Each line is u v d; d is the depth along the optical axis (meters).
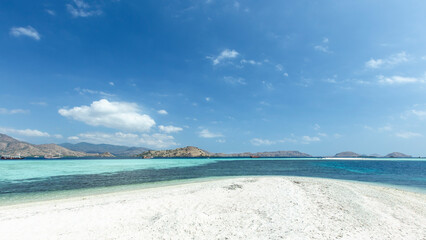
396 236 10.48
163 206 14.75
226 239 9.82
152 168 61.41
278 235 10.21
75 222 11.77
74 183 29.84
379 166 77.50
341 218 12.55
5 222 11.61
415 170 56.84
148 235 10.21
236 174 43.31
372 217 12.88
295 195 17.28
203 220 12.12
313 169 59.09
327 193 18.34
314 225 11.45
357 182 30.47
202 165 80.19
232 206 14.69
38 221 11.85
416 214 14.06
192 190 20.59
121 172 47.81
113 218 12.44
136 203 15.45
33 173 45.09
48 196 20.64
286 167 68.38
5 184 29.17
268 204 15.03
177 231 10.69
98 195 20.39
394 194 20.31
